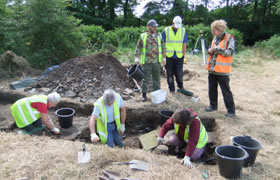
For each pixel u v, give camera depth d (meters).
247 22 25.77
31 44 8.12
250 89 6.66
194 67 9.28
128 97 5.50
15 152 3.05
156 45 5.07
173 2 25.92
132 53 10.70
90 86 5.76
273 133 3.98
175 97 5.57
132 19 26.81
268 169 2.95
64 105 5.13
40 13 7.63
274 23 24.30
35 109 3.88
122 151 3.20
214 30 4.14
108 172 2.71
